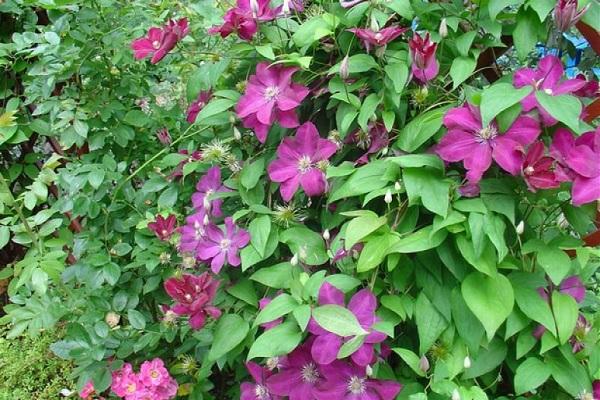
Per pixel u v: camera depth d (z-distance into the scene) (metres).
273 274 0.95
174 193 1.20
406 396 0.89
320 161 0.95
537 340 0.87
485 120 0.75
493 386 0.94
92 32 1.32
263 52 0.94
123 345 1.21
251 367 0.96
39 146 1.71
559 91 0.83
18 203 1.51
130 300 1.25
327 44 1.01
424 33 0.98
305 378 0.89
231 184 1.05
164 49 1.06
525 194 0.85
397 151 0.91
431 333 0.86
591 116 0.90
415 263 0.90
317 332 0.83
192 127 1.18
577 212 0.86
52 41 1.23
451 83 0.98
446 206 0.79
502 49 1.03
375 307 0.84
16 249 1.73
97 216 1.27
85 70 1.36
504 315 0.79
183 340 1.28
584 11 0.82
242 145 1.10
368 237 0.85
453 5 0.95
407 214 0.88
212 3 1.37
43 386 1.40
